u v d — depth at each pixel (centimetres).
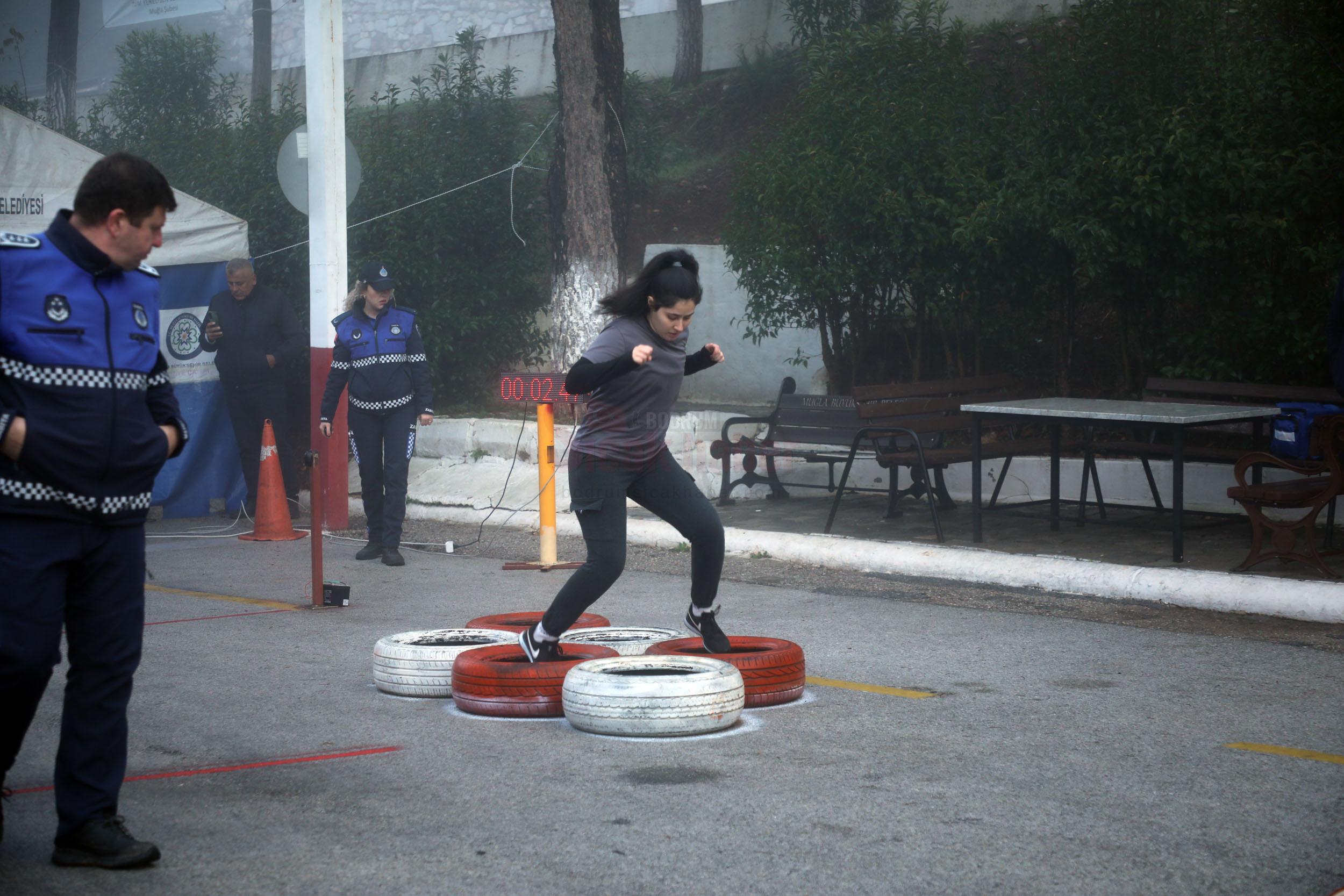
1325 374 1016
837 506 964
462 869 349
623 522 523
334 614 759
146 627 721
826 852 360
